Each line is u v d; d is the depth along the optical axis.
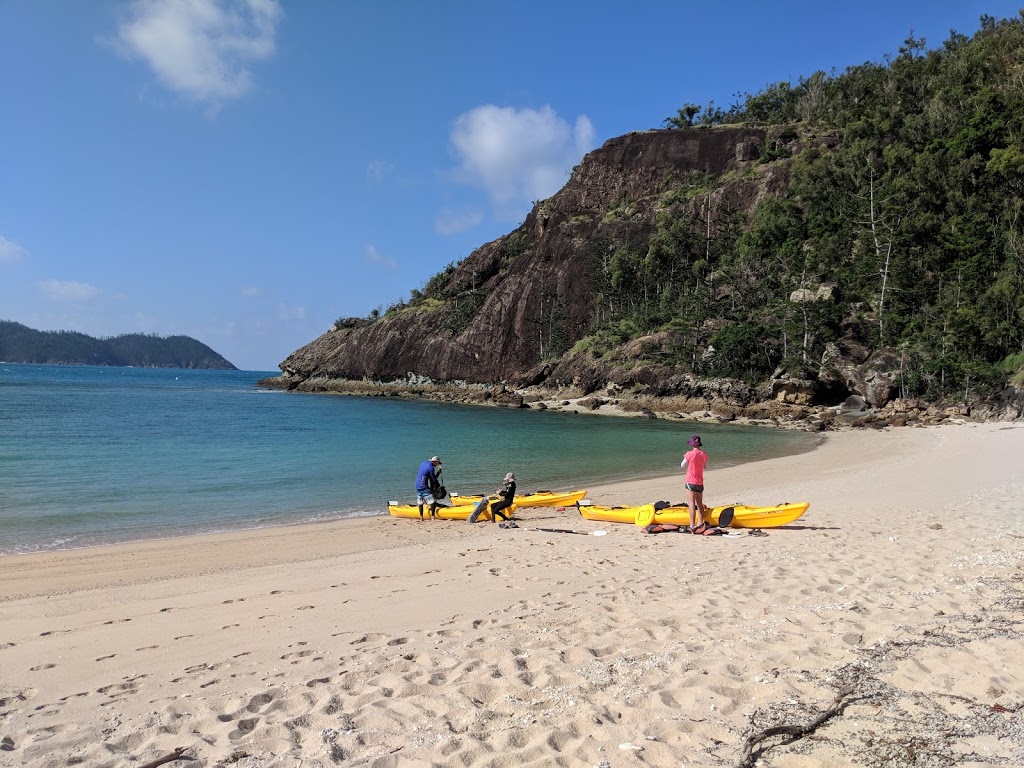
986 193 65.94
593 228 97.50
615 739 3.76
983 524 10.81
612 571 8.67
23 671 5.55
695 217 92.94
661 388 63.62
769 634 5.51
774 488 18.30
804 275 67.69
